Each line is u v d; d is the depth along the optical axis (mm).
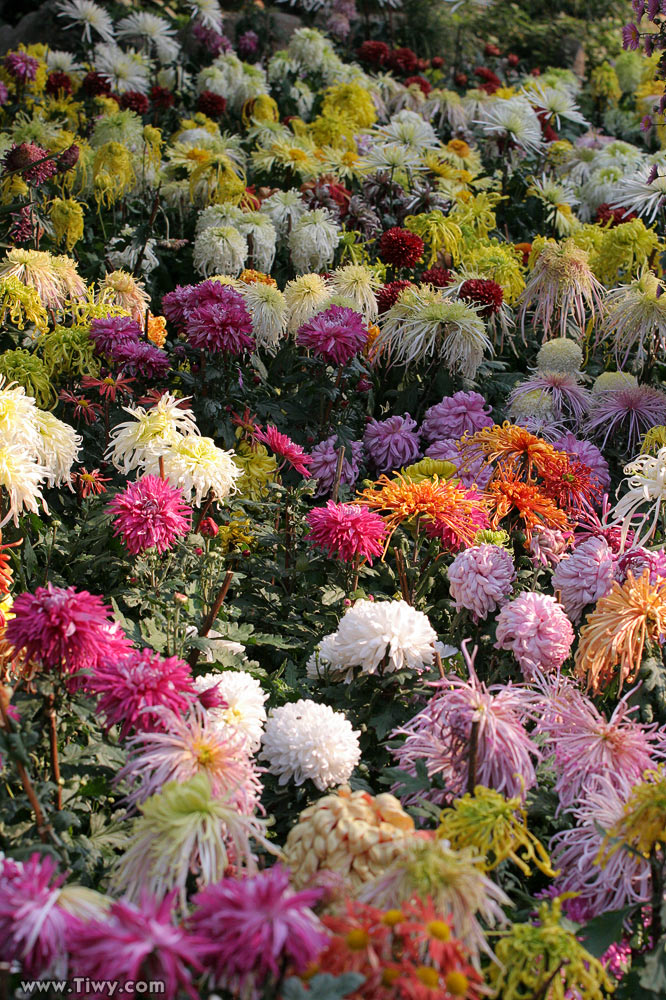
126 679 1981
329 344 3836
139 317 4504
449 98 9531
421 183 6559
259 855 2109
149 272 5762
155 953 1410
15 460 2744
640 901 1952
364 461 4262
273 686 2846
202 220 5539
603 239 5305
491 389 4637
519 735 2104
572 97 10719
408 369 4629
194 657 2670
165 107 8258
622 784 2170
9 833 1996
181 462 2994
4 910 1467
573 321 5180
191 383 3865
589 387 4922
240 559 3389
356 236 5859
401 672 2586
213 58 10406
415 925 1458
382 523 2904
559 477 3338
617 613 2523
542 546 3154
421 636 2564
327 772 2299
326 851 1752
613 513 3225
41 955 1459
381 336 4531
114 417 3846
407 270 5559
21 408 2934
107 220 6344
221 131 8945
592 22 13844
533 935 1653
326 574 3375
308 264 5473
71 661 2006
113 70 9078
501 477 3332
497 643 2646
